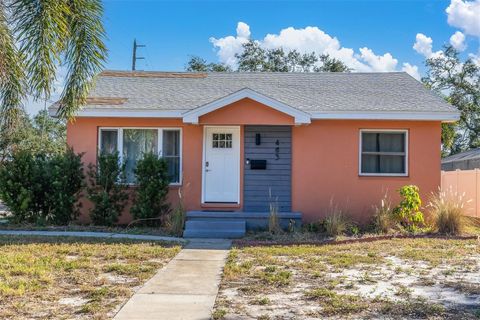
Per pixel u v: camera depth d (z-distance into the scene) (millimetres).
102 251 9070
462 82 32375
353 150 13305
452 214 11906
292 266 7977
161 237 11211
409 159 13312
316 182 13320
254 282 6898
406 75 16812
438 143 13266
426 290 6422
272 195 13359
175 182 13523
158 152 13531
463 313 5391
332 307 5617
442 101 13695
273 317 5281
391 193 13289
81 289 6336
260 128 13438
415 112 12836
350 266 8000
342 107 13117
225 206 13328
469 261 8398
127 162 13492
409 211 12320
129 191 13320
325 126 13367
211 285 6742
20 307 5520
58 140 25938
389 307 5594
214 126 13492
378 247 9914
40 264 7680
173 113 13070
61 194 12547
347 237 11312
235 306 5707
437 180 13258
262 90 14945
